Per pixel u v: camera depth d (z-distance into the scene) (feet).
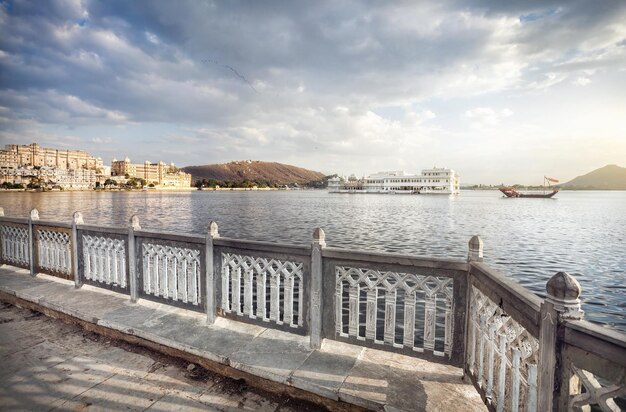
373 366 12.10
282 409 10.96
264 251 14.49
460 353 11.28
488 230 115.55
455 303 11.25
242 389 12.03
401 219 156.46
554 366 6.32
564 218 166.30
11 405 10.77
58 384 11.99
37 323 17.61
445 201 383.24
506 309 8.31
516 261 65.46
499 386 8.71
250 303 15.16
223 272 15.72
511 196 525.75
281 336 14.53
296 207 252.83
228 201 359.46
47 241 22.98
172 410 10.72
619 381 5.09
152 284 18.26
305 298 13.71
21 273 24.38
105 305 18.10
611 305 39.78
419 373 11.65
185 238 16.49
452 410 9.73
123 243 18.97
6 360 13.66
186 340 14.11
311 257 13.39
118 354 14.33
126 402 11.06
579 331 5.83
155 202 321.52
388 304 12.39
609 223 140.05
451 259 11.15
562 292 6.17
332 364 12.25
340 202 345.92
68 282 22.18
